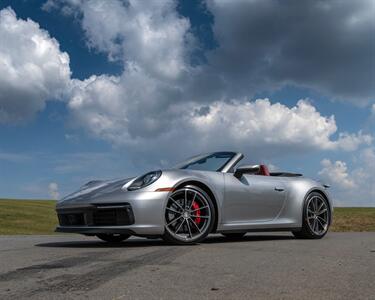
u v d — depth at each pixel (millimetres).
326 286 3168
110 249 5332
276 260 4336
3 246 5816
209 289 3064
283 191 7020
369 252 4961
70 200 6043
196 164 6809
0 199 31047
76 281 3314
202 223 6098
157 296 2869
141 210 5637
